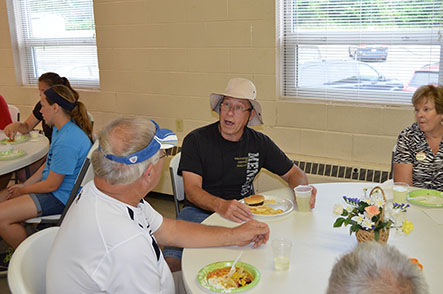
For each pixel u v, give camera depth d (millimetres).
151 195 4289
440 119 2373
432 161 2453
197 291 1412
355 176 3326
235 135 2387
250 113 2398
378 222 1571
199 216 2307
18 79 4883
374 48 3229
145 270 1349
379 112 3244
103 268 1304
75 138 2688
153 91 4094
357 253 873
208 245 1712
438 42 3025
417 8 3025
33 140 3496
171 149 4020
